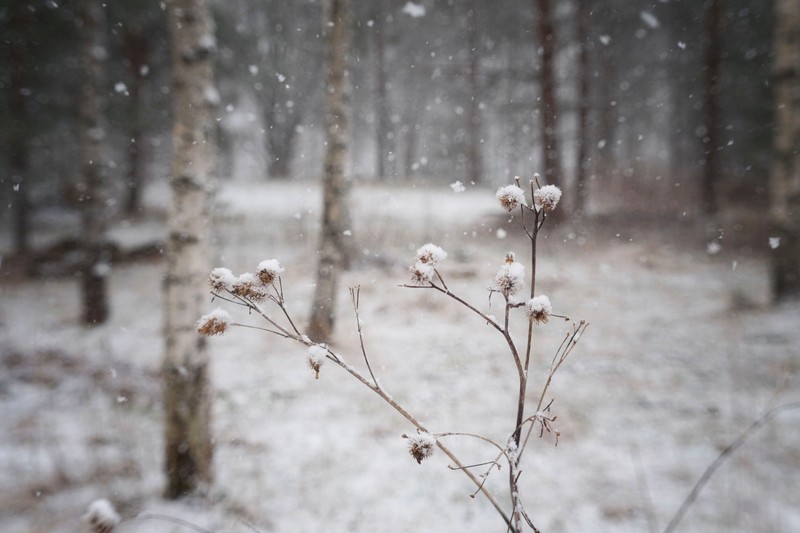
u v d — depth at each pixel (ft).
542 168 36.83
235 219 38.17
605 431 13.12
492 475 11.66
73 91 35.01
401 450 12.64
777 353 16.78
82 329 23.49
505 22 49.67
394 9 51.90
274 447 12.87
